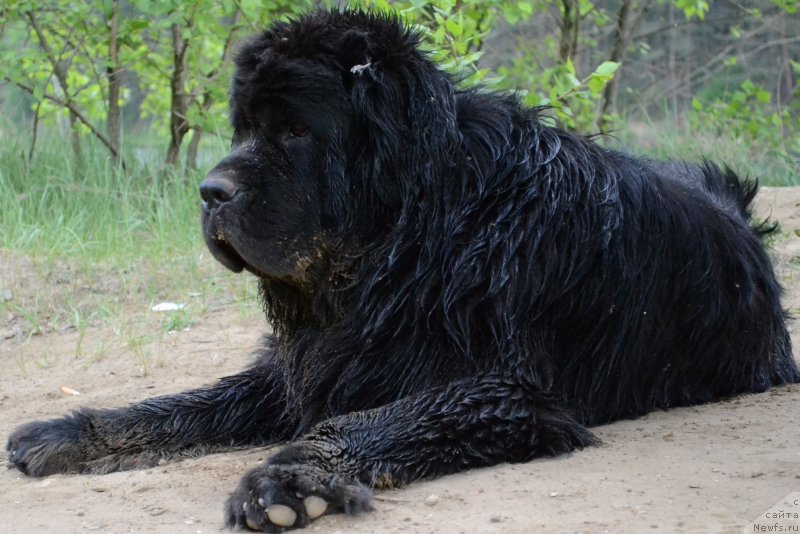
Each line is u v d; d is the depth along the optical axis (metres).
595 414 3.08
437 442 2.78
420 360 2.91
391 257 2.92
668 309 3.14
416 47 2.98
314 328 3.03
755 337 3.30
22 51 5.77
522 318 2.92
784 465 2.74
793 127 7.54
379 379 2.95
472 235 2.93
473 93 3.09
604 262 3.00
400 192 2.94
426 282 2.91
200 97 6.83
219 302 4.29
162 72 6.09
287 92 2.91
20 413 3.45
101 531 2.65
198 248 4.84
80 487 2.88
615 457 2.83
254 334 4.00
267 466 2.68
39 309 4.29
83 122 6.04
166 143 7.14
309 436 2.79
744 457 2.79
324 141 2.93
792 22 9.48
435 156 2.93
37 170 5.85
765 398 3.24
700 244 3.18
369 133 2.93
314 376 3.01
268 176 2.92
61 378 3.72
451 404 2.81
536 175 2.98
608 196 3.03
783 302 3.84
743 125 6.87
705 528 2.51
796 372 3.46
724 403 3.22
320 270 2.97
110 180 5.66
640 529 2.52
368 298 2.95
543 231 2.95
